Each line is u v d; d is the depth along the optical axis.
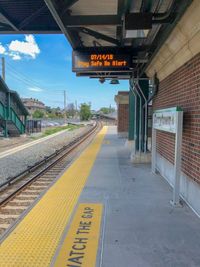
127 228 4.88
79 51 8.70
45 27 9.55
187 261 3.80
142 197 6.73
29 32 9.65
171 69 7.94
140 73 11.20
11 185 9.14
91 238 4.50
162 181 8.44
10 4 7.97
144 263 3.76
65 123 75.12
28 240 4.45
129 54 8.63
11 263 3.78
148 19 5.73
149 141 17.39
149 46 8.46
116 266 3.69
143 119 12.14
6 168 12.39
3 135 30.55
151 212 5.68
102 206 6.07
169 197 6.73
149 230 4.81
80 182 8.34
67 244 4.30
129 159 12.93
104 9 7.27
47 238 4.52
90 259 3.85
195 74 5.89
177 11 5.36
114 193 7.11
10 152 17.78
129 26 5.77
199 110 5.62
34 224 5.11
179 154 6.04
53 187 7.76
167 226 4.97
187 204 6.17
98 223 5.11
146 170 10.22
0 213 6.49
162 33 6.85
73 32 8.26
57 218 5.39
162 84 9.65
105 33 9.41
